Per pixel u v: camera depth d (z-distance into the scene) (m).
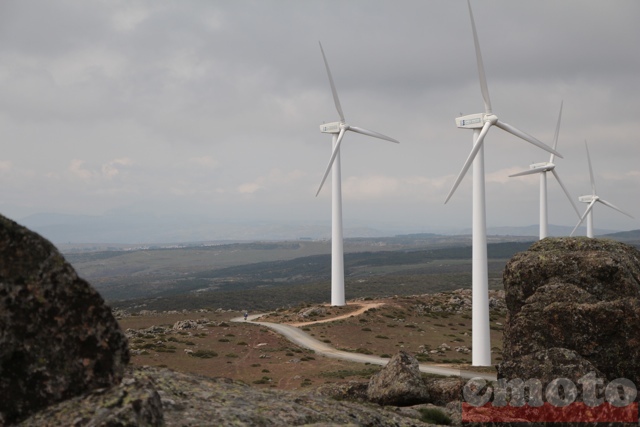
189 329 127.06
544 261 30.25
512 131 81.62
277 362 91.81
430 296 178.12
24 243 12.27
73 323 12.29
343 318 141.12
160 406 12.24
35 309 11.99
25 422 11.17
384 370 33.72
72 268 12.59
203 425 13.46
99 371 12.36
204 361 91.75
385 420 18.48
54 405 11.65
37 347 11.90
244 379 77.50
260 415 15.26
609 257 29.11
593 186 135.88
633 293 28.00
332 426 14.86
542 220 110.44
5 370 11.55
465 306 162.88
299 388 67.12
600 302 25.52
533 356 21.28
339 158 148.75
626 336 24.59
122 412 10.91
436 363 89.94
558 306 26.16
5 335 11.65
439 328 137.25
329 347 111.06
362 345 113.94
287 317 149.75
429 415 25.31
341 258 156.12
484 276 82.75
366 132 143.38
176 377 18.23
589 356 25.02
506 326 30.33
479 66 80.75
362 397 32.91
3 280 11.89
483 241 83.00
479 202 83.19
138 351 95.31
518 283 31.05
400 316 145.88
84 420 10.76
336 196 153.50
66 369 12.05
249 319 156.25
